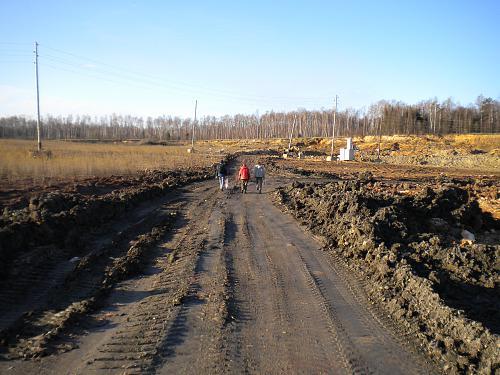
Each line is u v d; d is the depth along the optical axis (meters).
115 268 9.12
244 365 5.37
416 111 127.19
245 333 6.29
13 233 9.46
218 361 5.45
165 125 169.38
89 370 5.22
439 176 39.09
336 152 85.88
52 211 12.76
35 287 8.05
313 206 16.53
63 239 10.88
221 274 8.89
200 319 6.75
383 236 10.95
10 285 7.94
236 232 13.08
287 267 9.51
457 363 5.39
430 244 10.62
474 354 5.51
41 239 10.30
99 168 26.64
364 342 6.06
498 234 16.34
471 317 6.97
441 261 9.72
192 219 15.19
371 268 9.08
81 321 6.68
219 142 123.38
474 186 29.11
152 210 16.95
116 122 164.88
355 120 149.00
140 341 5.99
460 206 16.78
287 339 6.11
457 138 94.69
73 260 9.75
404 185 25.52
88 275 8.80
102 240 11.68
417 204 15.99
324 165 52.56
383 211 12.70
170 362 5.41
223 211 16.92
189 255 10.32
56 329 6.28
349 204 13.93
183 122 177.25
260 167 23.56
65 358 5.54
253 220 15.09
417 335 6.27
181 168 36.12
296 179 32.12
